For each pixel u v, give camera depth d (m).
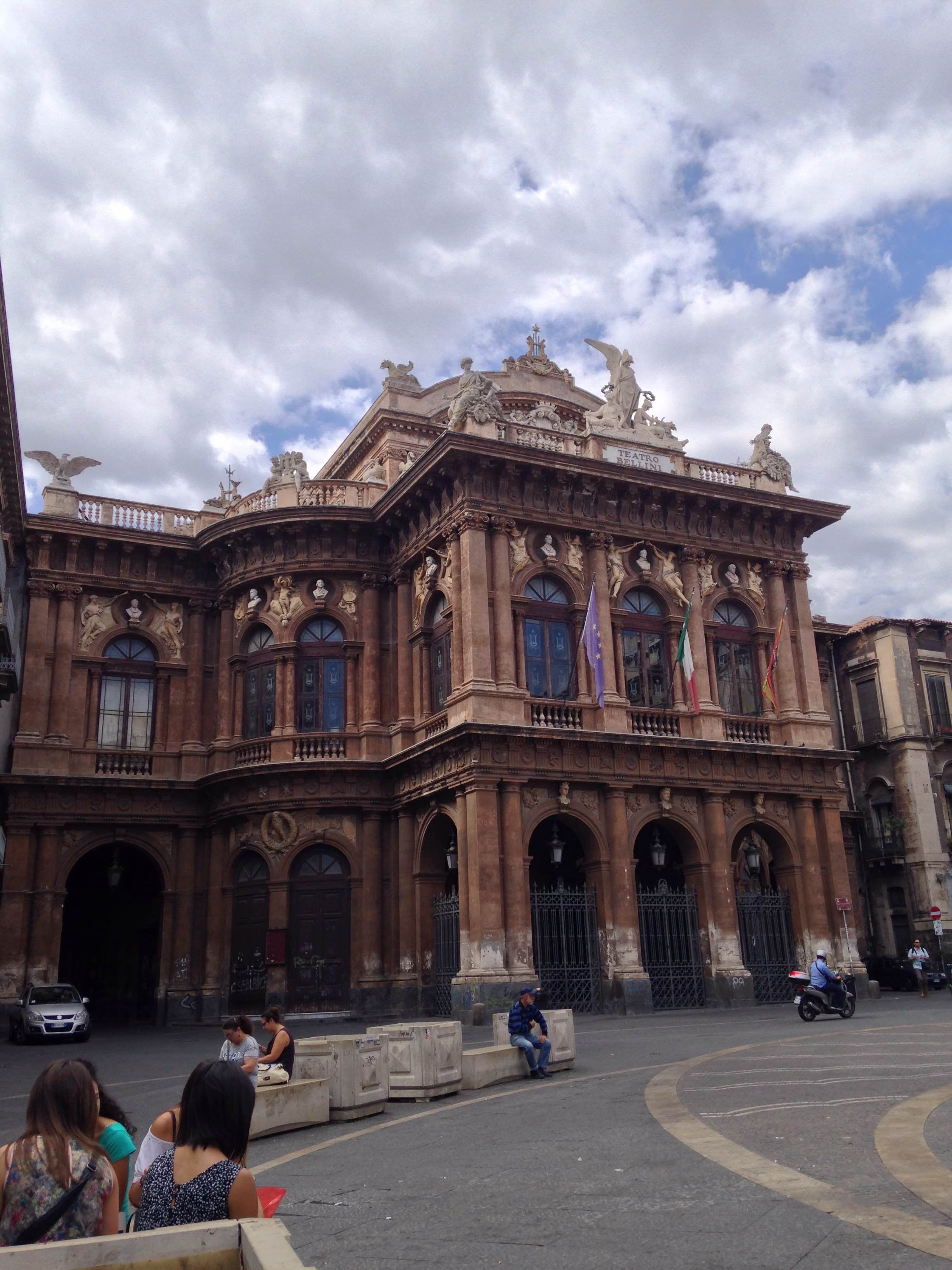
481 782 32.72
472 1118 14.91
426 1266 8.10
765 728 39.16
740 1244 7.99
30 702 39.06
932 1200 8.77
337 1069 15.54
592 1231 8.70
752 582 40.72
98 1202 5.70
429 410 48.62
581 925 34.97
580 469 36.97
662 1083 16.78
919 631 54.38
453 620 35.56
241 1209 5.75
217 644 42.31
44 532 40.12
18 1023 33.16
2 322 27.77
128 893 44.16
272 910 37.38
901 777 52.12
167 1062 24.84
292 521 40.09
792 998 37.12
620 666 37.28
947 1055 18.64
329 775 38.00
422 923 36.12
